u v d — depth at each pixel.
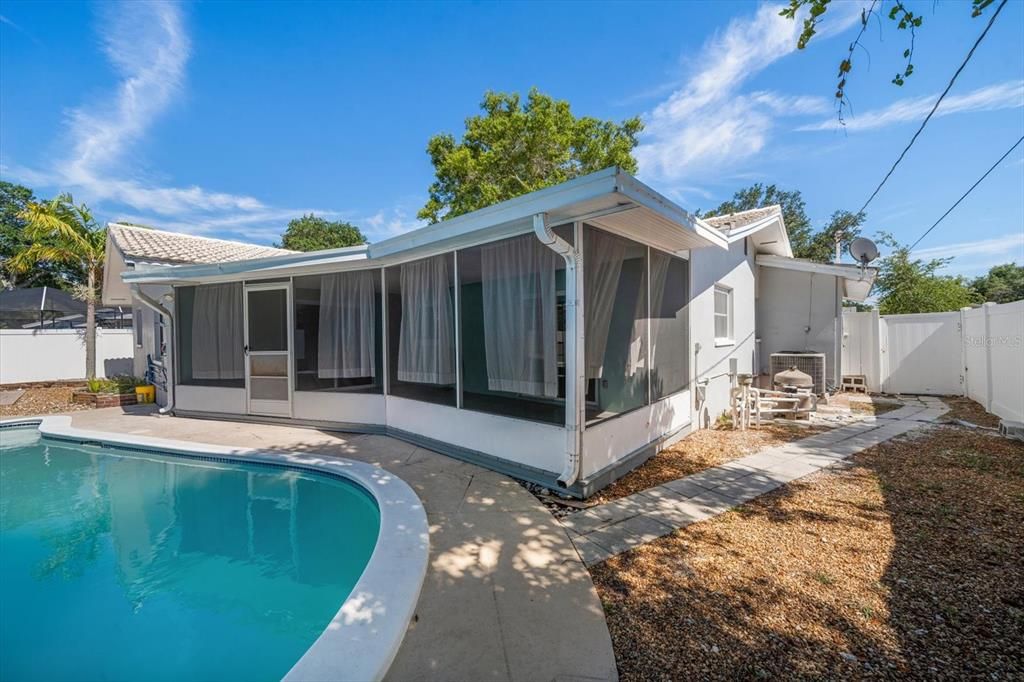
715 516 3.67
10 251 25.05
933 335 9.59
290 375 7.33
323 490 5.06
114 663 2.57
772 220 8.85
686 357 6.47
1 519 4.45
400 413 6.41
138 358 11.89
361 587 2.64
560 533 3.42
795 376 7.57
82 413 8.86
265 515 4.52
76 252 11.89
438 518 3.71
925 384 9.67
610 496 4.18
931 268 16.45
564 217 4.11
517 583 2.75
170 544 3.97
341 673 1.97
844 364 10.70
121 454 6.41
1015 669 1.95
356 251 6.23
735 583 2.68
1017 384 6.43
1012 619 2.27
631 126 17.61
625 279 5.11
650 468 4.98
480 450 5.15
